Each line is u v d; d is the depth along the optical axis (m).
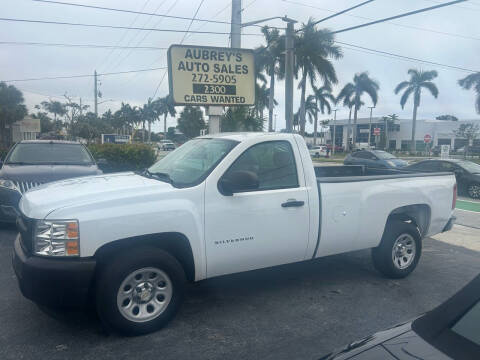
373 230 5.20
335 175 6.98
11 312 4.29
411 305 4.71
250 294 4.95
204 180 4.13
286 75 21.20
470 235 8.54
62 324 4.06
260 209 4.34
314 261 6.29
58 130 37.72
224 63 12.40
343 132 87.00
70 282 3.52
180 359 3.52
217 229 4.13
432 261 6.54
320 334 4.00
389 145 78.06
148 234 3.80
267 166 4.51
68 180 4.87
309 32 32.53
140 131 85.75
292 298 4.84
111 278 3.67
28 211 3.83
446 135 70.19
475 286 2.31
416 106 56.25
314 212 4.68
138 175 4.87
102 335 3.87
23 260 3.60
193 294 4.91
